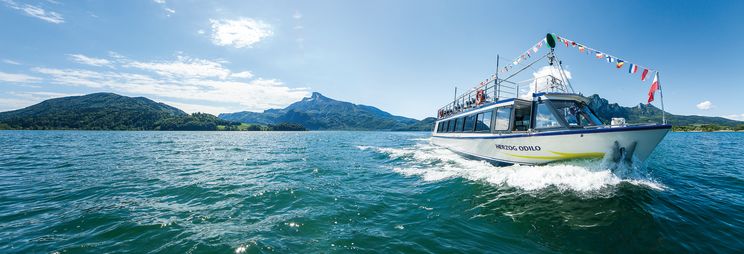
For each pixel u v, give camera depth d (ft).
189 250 17.39
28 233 20.11
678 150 77.71
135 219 22.70
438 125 81.92
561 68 38.86
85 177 41.09
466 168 43.78
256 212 24.40
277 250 17.34
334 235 19.58
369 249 17.57
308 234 19.76
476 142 46.50
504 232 19.93
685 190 28.89
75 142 144.05
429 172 42.37
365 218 22.93
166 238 19.10
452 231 20.21
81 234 19.88
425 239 18.95
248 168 50.16
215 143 141.18
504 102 41.47
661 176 36.29
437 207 25.54
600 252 17.04
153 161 61.16
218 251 17.28
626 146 29.09
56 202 27.89
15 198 29.48
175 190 32.48
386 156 68.80
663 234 18.92
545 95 36.35
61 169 49.14
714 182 33.94
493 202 26.04
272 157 69.77
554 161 33.68
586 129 29.78
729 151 74.74
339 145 121.70
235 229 20.59
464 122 54.90
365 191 31.76
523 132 36.24
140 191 32.17
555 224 20.77
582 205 24.04
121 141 158.51
